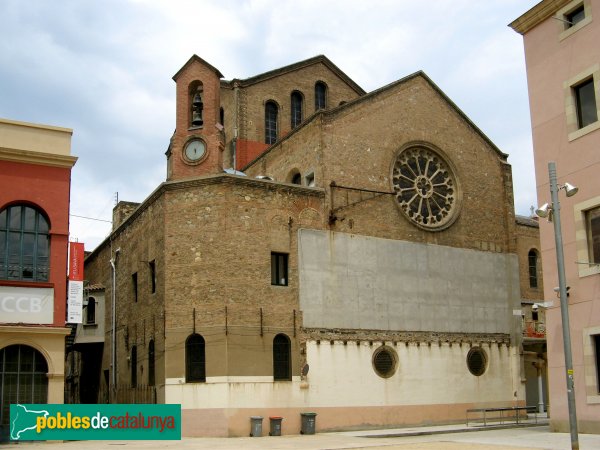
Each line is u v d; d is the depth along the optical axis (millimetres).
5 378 27562
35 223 29312
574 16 30203
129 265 39750
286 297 33656
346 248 35938
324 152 36500
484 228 41500
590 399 27484
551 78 30688
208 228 33000
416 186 39656
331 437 30391
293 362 33094
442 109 41531
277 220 34281
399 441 27672
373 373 35281
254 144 49250
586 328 27922
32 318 28312
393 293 36938
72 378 50969
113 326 42031
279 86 51219
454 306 38969
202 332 31953
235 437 30750
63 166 29984
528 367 44562
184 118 35250
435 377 37250
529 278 50156
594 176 28312
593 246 28312
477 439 27578
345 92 54188
